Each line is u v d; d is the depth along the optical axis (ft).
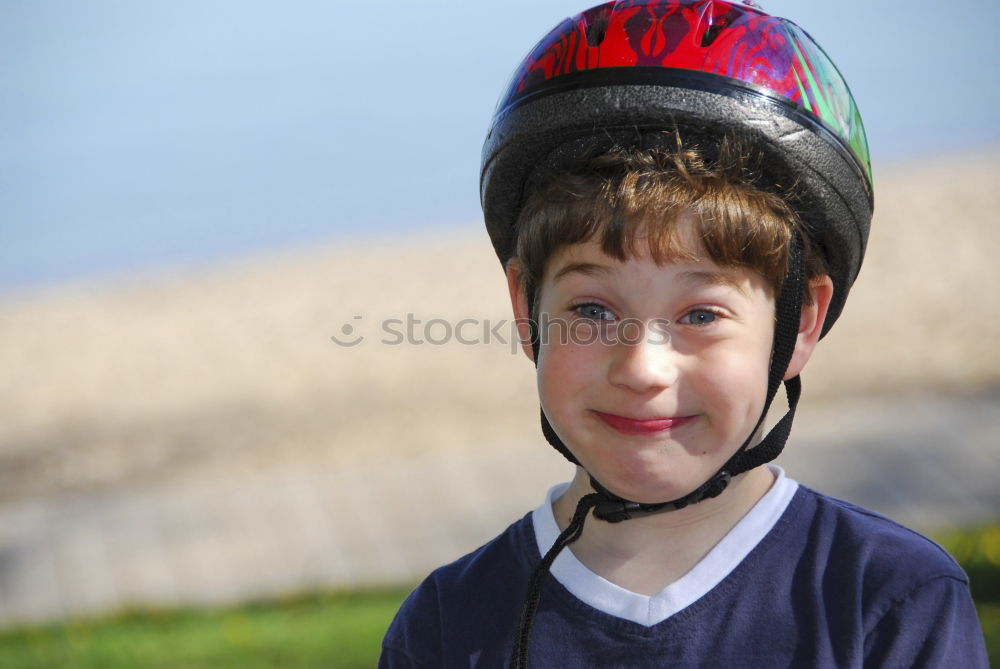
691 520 13.21
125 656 37.09
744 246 12.16
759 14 13.60
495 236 14.98
